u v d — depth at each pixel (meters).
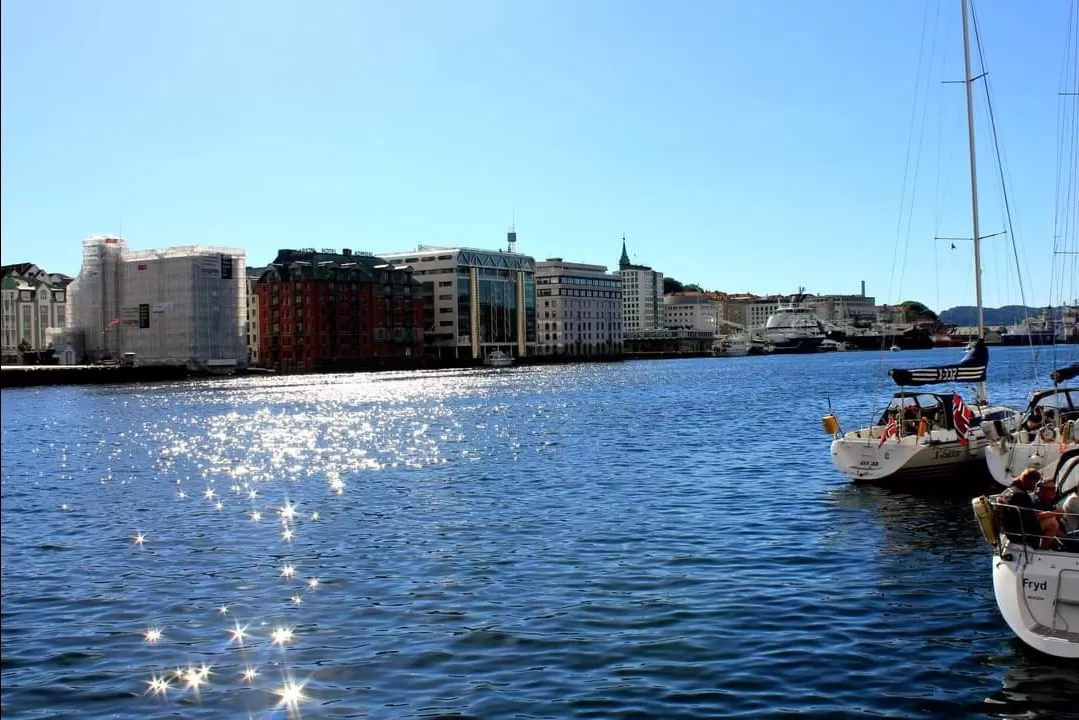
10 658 18.47
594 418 72.62
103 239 199.25
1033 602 16.77
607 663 17.23
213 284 193.12
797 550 25.39
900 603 20.27
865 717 14.66
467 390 125.25
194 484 42.72
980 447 34.38
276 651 18.53
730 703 15.30
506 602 21.27
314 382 165.75
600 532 28.47
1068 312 51.16
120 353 197.50
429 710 15.42
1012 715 14.65
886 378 128.75
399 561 25.59
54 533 31.19
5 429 77.88
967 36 40.47
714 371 179.88
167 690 16.70
